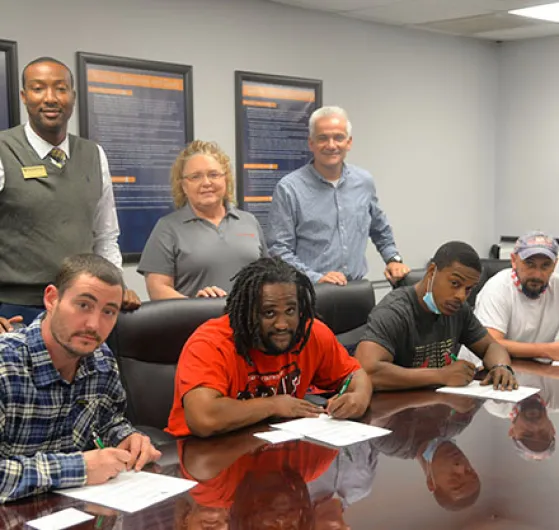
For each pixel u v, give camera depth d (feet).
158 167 13.17
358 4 14.67
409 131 17.43
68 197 8.52
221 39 13.80
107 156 12.49
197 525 4.17
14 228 8.34
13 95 11.23
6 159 8.26
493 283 9.95
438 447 5.66
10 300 8.41
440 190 18.35
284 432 6.03
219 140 14.01
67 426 5.38
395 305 7.98
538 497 4.61
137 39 12.64
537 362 9.11
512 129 19.31
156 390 7.17
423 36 17.48
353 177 11.76
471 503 4.51
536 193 19.02
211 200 9.39
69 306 4.92
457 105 18.48
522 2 14.51
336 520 4.25
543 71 18.56
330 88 15.70
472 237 19.34
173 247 9.41
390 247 12.30
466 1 14.43
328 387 7.25
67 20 11.77
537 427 6.23
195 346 6.35
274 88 14.69
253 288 6.21
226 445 5.70
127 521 4.23
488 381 7.79
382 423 6.33
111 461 4.97
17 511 4.39
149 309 7.22
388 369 7.52
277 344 6.29
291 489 4.75
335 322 9.02
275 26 14.61
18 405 5.11
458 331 8.49
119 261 9.40
